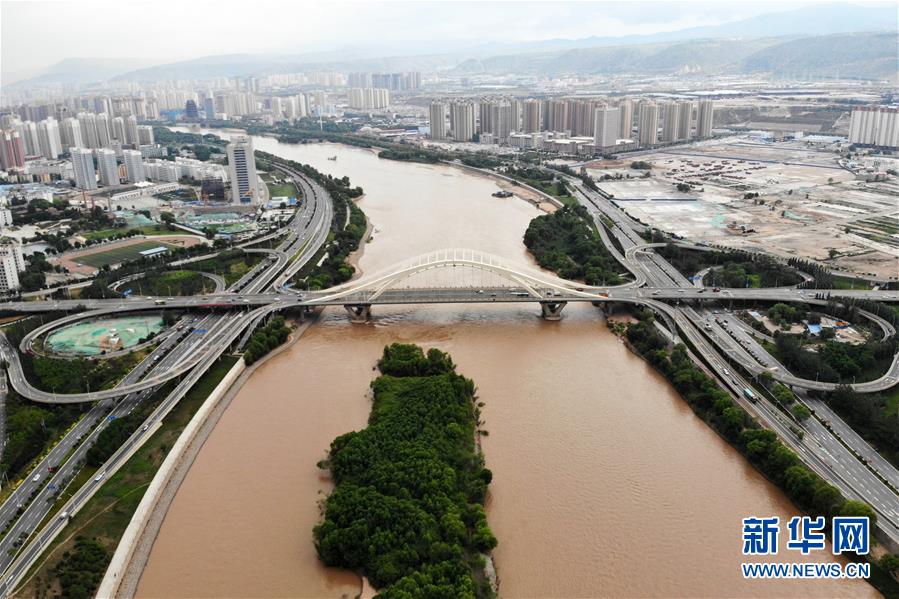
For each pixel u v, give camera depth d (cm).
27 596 17950
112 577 18650
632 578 18900
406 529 19462
